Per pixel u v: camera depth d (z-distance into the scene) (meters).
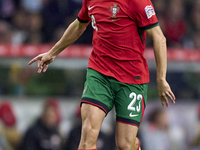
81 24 14.34
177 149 24.48
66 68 23.59
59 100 23.25
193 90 25.28
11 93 22.98
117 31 12.95
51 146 22.77
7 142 22.72
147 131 24.09
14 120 22.89
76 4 32.47
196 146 24.64
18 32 30.45
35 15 31.45
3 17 31.19
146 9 12.78
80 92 23.48
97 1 13.19
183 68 25.48
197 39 33.97
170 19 33.66
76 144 22.94
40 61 15.20
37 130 22.80
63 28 31.56
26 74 23.31
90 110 12.75
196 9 34.84
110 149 22.94
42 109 23.05
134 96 13.28
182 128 24.64
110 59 13.12
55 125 23.03
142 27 12.96
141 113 13.55
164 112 24.41
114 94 13.31
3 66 23.17
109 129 23.09
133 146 13.54
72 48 23.92
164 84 12.75
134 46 13.11
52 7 31.89
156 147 24.11
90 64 13.46
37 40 30.44
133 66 13.20
